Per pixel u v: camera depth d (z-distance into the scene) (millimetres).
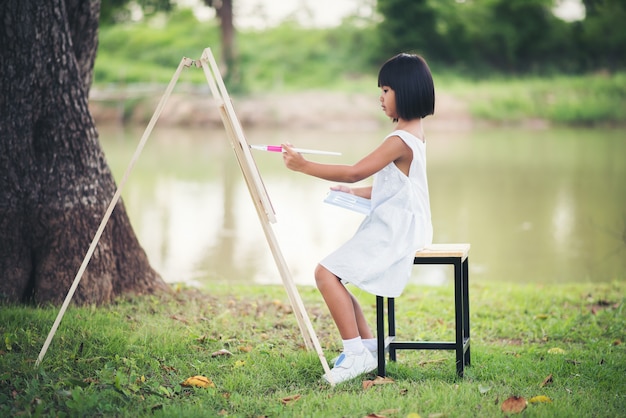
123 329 4555
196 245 8539
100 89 26828
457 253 3797
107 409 3365
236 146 3750
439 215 10211
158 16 33625
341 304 3814
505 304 5742
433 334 4941
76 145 5137
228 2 28469
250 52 30891
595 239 8750
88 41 5609
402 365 4125
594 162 15141
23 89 4953
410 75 3865
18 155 5004
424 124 24438
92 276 5113
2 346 4098
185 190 12195
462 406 3457
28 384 3500
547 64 30984
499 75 30578
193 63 3648
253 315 5199
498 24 31312
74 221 5094
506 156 16406
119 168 14727
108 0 22531
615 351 4492
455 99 25812
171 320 4863
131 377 3668
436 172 14102
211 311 5230
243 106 24828
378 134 21422
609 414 3426
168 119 24609
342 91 27609
